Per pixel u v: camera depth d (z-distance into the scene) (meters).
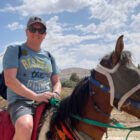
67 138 2.71
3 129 2.94
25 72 3.07
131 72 2.46
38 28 3.23
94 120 2.76
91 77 2.81
